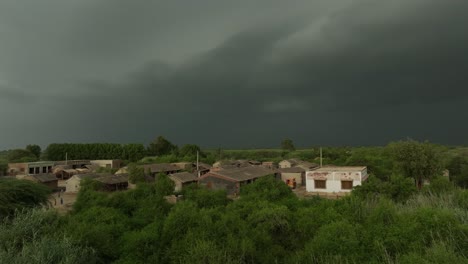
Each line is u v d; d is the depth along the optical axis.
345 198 18.66
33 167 77.06
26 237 12.53
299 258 12.26
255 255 12.62
